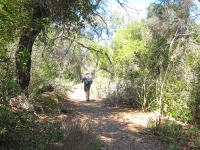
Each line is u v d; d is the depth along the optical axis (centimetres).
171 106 904
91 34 1126
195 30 1212
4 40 414
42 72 891
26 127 378
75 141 459
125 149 570
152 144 613
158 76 983
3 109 346
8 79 389
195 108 829
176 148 564
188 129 746
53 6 727
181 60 914
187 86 863
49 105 904
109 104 1191
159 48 975
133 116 921
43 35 744
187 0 1375
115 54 1775
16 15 414
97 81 1772
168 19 1409
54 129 415
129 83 1130
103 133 684
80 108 1056
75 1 731
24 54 412
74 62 1492
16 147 367
